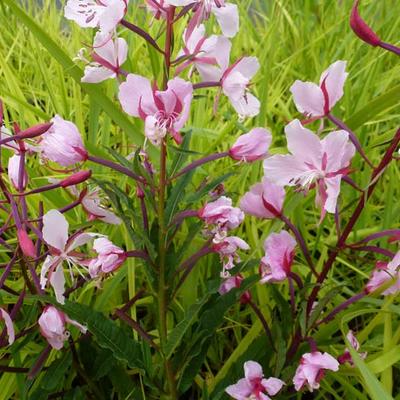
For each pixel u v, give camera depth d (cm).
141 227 18
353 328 27
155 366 21
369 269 27
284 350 19
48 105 35
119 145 33
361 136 29
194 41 18
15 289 23
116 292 25
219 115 33
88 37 41
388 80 36
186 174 19
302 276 26
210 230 18
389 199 26
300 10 48
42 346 22
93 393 22
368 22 44
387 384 20
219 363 24
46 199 27
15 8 23
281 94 35
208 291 18
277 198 18
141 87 16
